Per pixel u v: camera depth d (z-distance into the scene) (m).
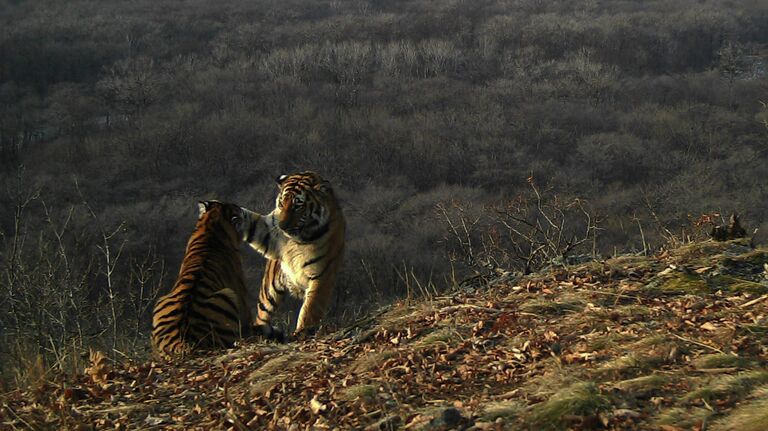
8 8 83.06
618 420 3.79
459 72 64.94
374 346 5.59
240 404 4.95
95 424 5.04
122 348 8.62
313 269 7.73
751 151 44.72
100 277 24.12
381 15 79.56
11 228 31.33
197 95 56.75
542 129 49.44
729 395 3.85
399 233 36.44
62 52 65.88
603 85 58.00
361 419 4.40
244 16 83.31
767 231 32.28
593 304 5.50
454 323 5.66
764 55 70.19
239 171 45.78
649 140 47.81
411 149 46.81
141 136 47.78
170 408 5.14
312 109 54.22
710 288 5.64
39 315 9.73
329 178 44.69
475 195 41.25
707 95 57.91
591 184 42.44
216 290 6.60
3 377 6.57
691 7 87.12
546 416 3.92
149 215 36.22
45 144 48.78
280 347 6.03
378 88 59.25
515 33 72.75
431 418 4.14
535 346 4.89
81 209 36.03
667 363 4.36
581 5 87.12
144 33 73.69
